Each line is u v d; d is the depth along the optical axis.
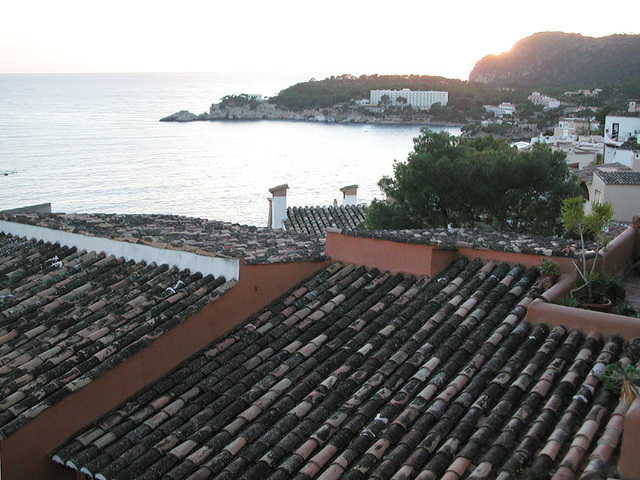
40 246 12.14
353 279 10.13
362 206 30.66
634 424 5.23
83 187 95.88
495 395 6.98
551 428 6.39
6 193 90.06
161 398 7.85
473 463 6.06
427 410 6.86
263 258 9.57
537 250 9.70
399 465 6.22
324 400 7.46
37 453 7.01
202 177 107.38
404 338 8.45
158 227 12.61
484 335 8.20
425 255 9.86
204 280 9.41
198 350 8.72
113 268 10.59
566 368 7.35
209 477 6.62
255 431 7.14
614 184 38.47
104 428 7.42
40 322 9.05
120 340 8.02
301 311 9.38
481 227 18.09
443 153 18.84
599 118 94.19
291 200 84.62
